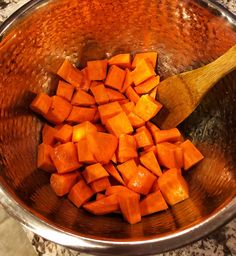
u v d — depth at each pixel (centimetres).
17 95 22
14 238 30
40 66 23
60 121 24
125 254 15
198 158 23
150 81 24
